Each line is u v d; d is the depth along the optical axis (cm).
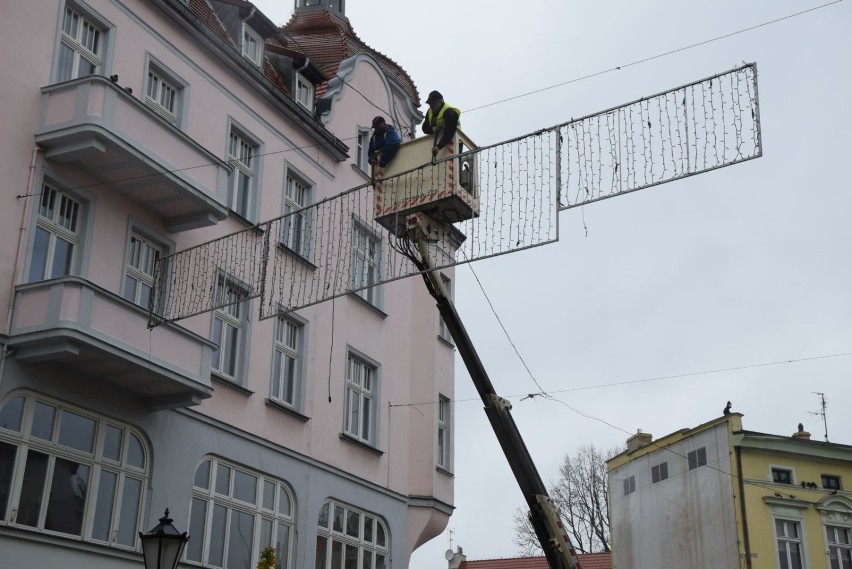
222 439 1925
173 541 1296
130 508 1709
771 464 3497
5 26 1623
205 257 1948
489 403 1299
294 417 2138
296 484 2103
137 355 1609
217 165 1870
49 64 1688
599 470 5041
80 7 1772
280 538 2045
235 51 2109
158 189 1764
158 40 1934
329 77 2589
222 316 2006
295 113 2280
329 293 2294
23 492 1523
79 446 1631
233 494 1942
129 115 1680
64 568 1554
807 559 3397
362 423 2392
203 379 1748
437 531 2542
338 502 2234
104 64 1803
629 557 4025
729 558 3431
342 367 2319
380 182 1294
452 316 1291
